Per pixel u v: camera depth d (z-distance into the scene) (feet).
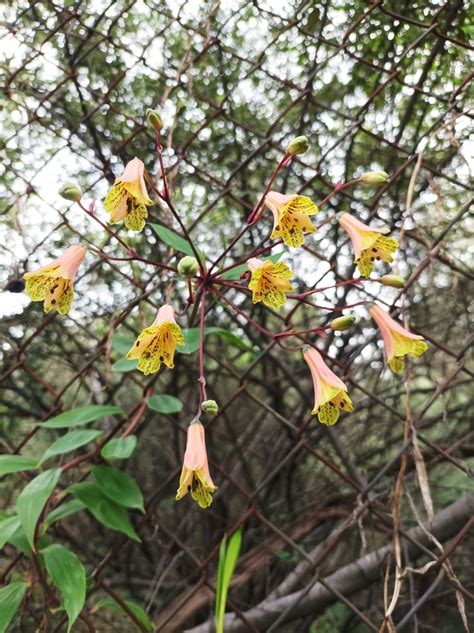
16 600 0.76
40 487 0.72
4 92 0.99
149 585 1.44
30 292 0.68
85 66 1.11
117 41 1.10
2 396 1.28
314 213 0.65
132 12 1.09
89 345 1.29
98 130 1.14
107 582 1.39
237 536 0.66
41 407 1.27
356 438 1.38
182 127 1.17
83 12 1.03
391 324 0.72
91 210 0.72
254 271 0.63
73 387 1.30
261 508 1.36
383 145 1.15
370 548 1.27
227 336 0.83
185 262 0.67
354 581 1.06
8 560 1.11
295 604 0.77
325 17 1.02
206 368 1.33
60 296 0.69
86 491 0.78
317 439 1.31
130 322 1.25
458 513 0.99
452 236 1.20
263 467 1.45
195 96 0.92
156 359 0.64
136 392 1.35
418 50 1.05
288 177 1.20
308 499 1.37
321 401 0.65
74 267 0.69
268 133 0.89
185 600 0.84
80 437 0.76
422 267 0.78
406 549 0.93
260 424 1.46
